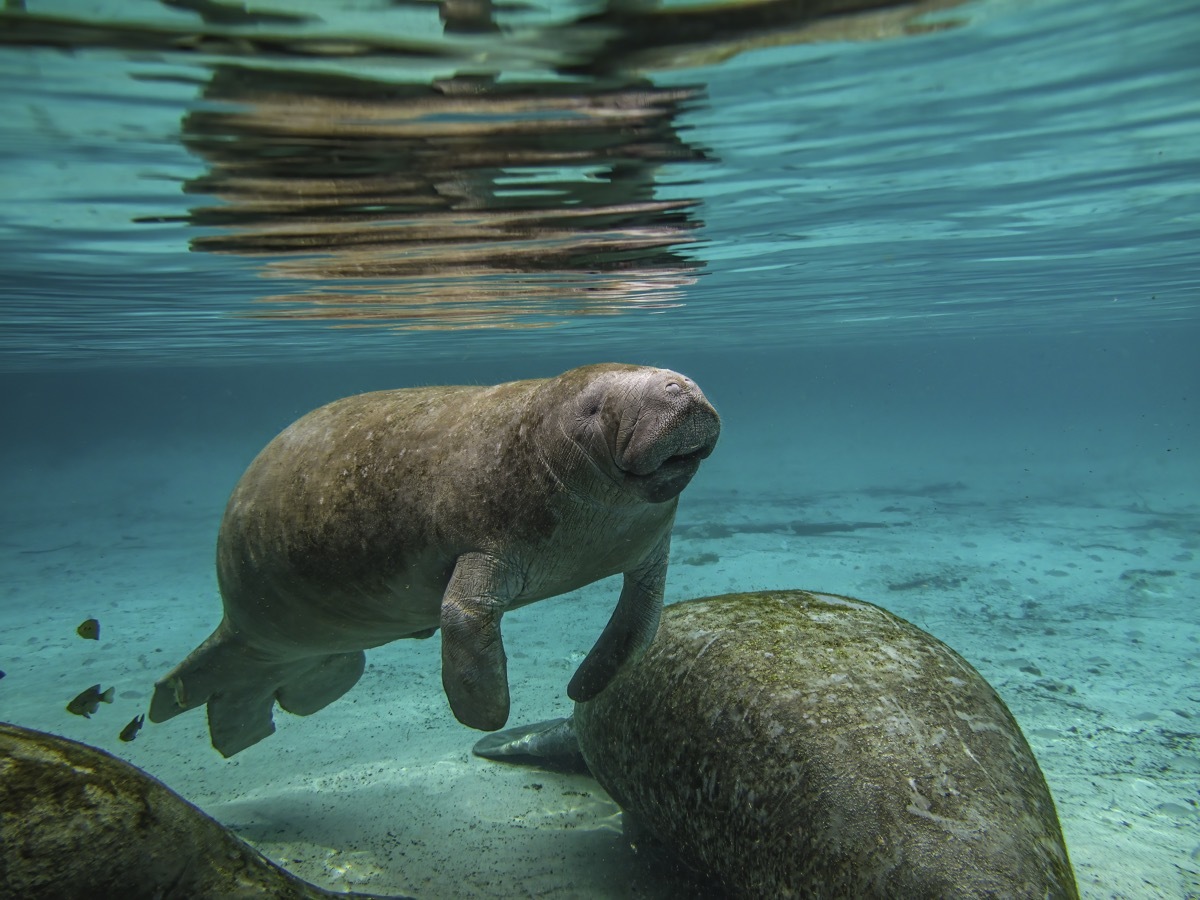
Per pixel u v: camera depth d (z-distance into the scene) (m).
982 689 3.31
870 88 5.39
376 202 7.30
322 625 4.06
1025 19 4.45
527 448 3.17
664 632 3.89
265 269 10.36
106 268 10.16
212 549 18.77
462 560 3.26
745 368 69.25
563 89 4.93
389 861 4.41
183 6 3.70
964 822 2.66
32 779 2.31
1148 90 5.77
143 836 2.44
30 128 5.29
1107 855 4.32
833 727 3.00
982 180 8.26
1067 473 30.81
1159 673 7.81
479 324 18.27
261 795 5.52
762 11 4.07
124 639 10.91
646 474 2.91
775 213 9.09
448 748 6.18
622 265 11.49
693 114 5.61
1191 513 19.58
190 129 5.35
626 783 3.85
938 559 14.23
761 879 2.96
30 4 3.65
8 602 13.72
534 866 4.28
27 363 26.89
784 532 17.50
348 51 4.23
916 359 62.84
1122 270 15.92
